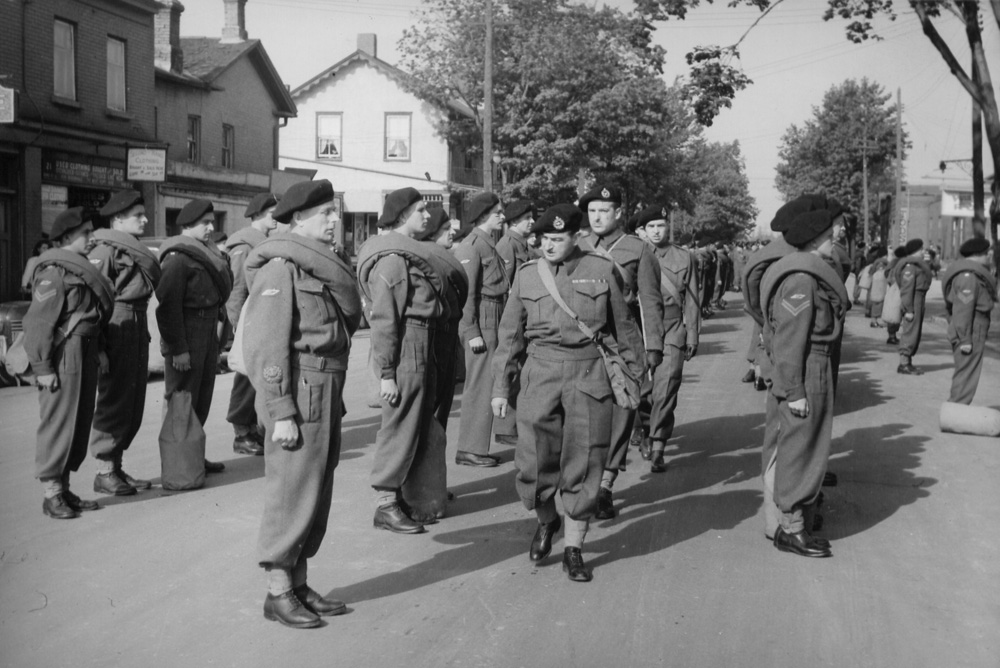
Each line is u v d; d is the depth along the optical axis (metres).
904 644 4.51
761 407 11.24
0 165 18.80
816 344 5.71
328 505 4.75
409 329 6.06
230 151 29.95
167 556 5.57
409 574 5.36
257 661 4.21
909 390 12.76
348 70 40.25
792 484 5.73
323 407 4.57
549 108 32.72
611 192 6.98
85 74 21.20
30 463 7.92
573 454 5.24
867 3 19.45
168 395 7.06
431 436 6.30
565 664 4.21
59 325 6.21
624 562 5.62
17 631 4.50
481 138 37.66
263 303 4.48
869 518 6.66
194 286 7.06
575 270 5.30
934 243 70.69
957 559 5.78
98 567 5.38
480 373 7.95
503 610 4.83
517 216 8.73
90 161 21.08
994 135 21.05
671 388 7.80
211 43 30.92
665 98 35.19
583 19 32.62
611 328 5.38
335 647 4.36
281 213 4.65
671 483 7.55
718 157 86.06
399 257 5.92
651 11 18.23
